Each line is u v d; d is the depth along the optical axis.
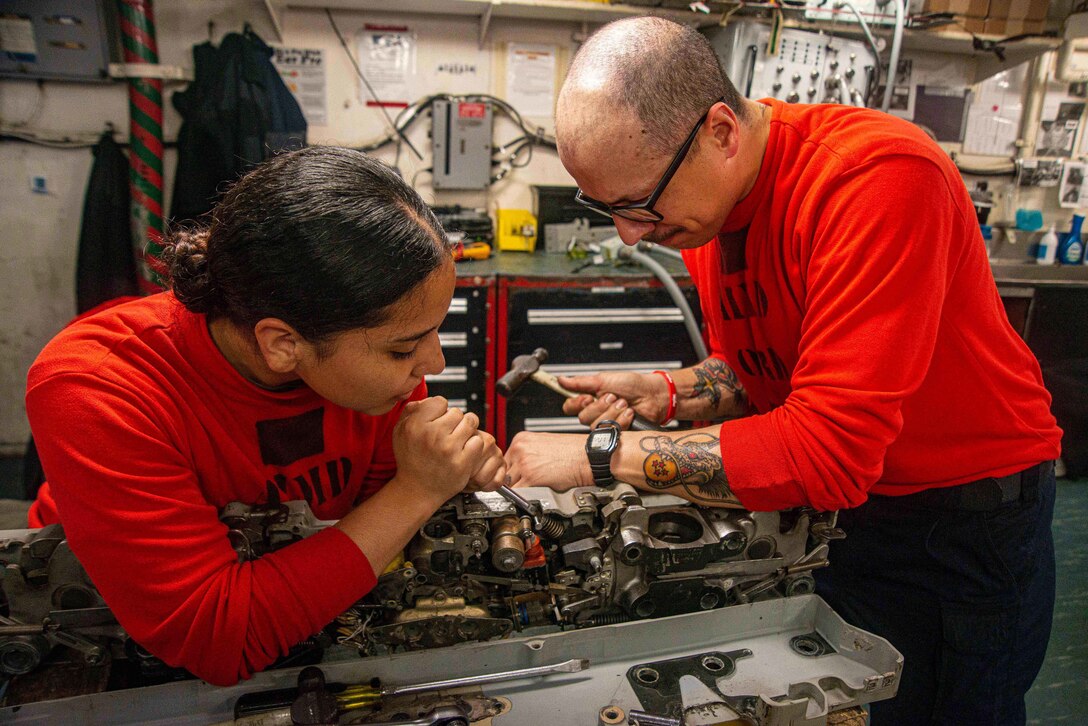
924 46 3.14
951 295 0.94
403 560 0.87
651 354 2.59
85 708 0.75
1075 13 3.04
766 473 0.88
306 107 2.96
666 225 0.95
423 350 0.72
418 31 2.95
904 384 0.84
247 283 0.63
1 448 3.16
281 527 0.80
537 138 3.16
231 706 0.78
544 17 2.93
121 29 2.67
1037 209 3.56
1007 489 1.06
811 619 0.96
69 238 2.99
